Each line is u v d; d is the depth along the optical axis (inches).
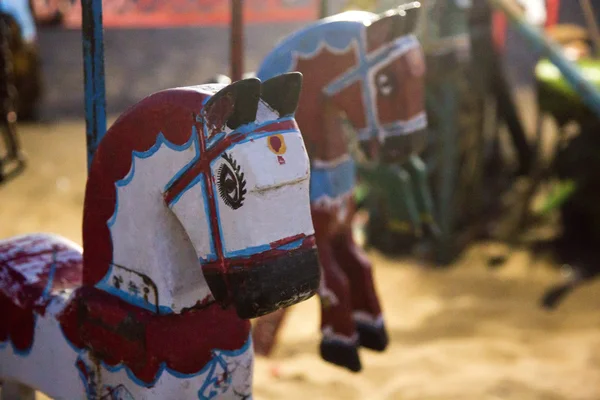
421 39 150.8
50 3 348.2
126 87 363.9
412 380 134.4
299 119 78.8
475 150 212.4
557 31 208.2
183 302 57.1
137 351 57.6
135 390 59.0
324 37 77.2
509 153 255.8
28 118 342.3
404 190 93.1
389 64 75.4
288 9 350.6
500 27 277.7
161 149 53.4
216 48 380.2
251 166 49.2
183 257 56.7
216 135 50.1
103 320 59.2
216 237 51.4
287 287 50.7
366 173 95.3
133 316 57.4
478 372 138.9
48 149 300.4
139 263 57.2
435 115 202.5
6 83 94.8
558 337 162.6
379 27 75.2
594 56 205.3
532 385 132.9
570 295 189.5
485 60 203.2
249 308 50.4
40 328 65.9
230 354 59.6
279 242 50.5
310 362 143.8
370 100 76.5
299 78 50.8
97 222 59.4
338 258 87.3
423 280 200.4
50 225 220.4
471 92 203.8
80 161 287.7
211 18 341.7
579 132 198.2
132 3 332.2
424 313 177.2
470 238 217.5
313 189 80.7
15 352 69.1
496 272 205.2
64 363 64.2
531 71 372.8
